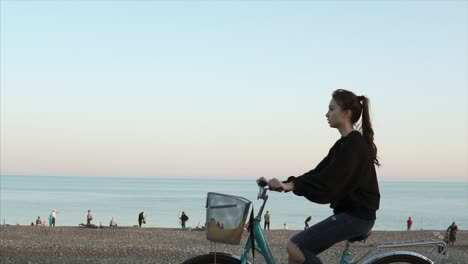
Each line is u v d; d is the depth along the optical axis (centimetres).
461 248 3078
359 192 458
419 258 481
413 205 17975
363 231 461
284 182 451
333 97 476
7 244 1989
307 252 459
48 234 3562
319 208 16088
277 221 10444
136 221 9650
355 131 464
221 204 448
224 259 479
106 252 1925
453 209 15400
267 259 472
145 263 1655
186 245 2541
